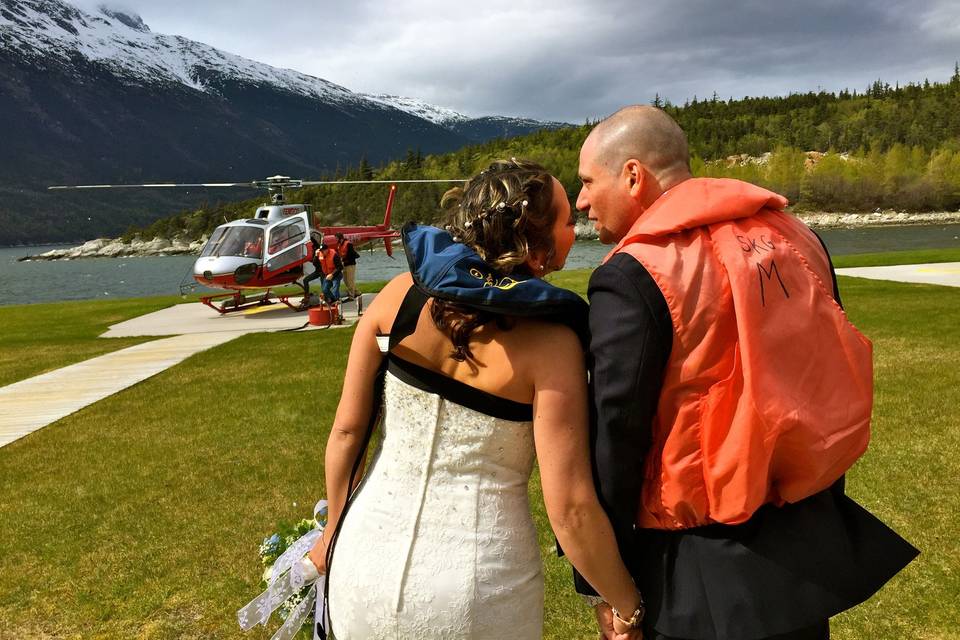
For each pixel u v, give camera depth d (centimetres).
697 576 141
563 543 140
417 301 141
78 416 680
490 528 141
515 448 142
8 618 327
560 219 145
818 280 143
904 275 1533
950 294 1159
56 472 520
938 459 432
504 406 139
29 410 716
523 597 143
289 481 474
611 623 157
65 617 326
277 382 771
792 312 134
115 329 1384
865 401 140
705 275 135
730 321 133
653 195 157
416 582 139
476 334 138
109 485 486
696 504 138
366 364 154
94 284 5459
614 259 142
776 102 17675
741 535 140
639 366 132
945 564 319
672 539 145
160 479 492
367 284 2162
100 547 394
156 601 335
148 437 593
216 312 1608
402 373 145
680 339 133
